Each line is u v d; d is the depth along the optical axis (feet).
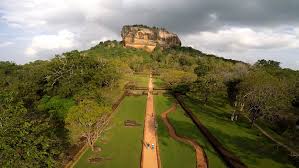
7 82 306.96
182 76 425.69
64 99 236.84
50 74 276.41
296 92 277.23
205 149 184.03
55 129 184.24
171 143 194.18
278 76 333.83
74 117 164.45
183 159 166.20
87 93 233.96
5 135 95.30
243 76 315.17
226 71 422.82
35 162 98.73
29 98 252.21
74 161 152.66
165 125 240.12
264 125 252.01
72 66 280.31
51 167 106.32
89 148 174.40
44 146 105.50
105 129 202.18
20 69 397.60
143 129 222.69
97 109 167.63
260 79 233.96
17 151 96.32
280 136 218.79
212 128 228.43
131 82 490.49
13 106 107.76
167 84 472.44
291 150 184.85
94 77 280.51
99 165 151.33
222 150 175.63
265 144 196.24
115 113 272.31
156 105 325.83
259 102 229.25
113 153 169.27
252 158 168.04
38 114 163.63
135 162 157.79
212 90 311.68
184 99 355.36
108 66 343.87
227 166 157.28
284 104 231.30
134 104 325.62
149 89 447.42
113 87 370.32
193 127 237.04
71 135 189.26
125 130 217.97
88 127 173.78
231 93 336.70
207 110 295.69
